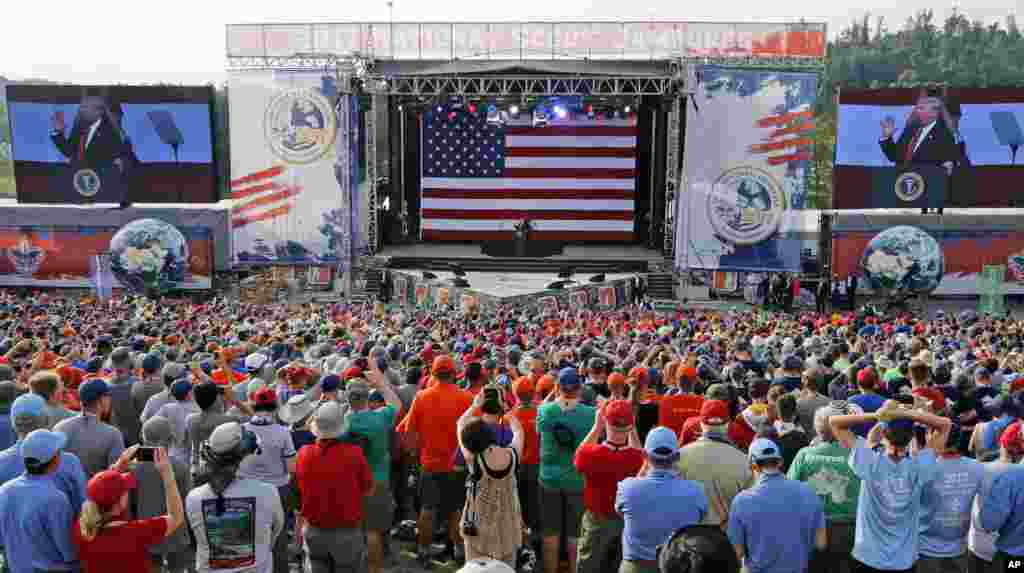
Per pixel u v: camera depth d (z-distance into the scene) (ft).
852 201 129.49
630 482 20.12
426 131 144.36
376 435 26.81
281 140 127.34
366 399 27.07
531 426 28.84
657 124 141.59
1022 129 124.88
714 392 26.78
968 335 67.41
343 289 129.08
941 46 556.92
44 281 137.80
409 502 35.27
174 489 19.20
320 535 22.97
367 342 46.57
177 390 27.50
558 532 26.66
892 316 119.55
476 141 144.15
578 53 124.26
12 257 137.39
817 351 47.62
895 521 19.88
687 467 21.86
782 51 122.21
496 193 145.07
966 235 129.18
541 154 143.64
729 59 123.24
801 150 123.24
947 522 21.84
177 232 132.46
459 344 47.16
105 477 18.54
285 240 129.18
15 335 52.06
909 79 510.58
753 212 124.57
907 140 127.13
